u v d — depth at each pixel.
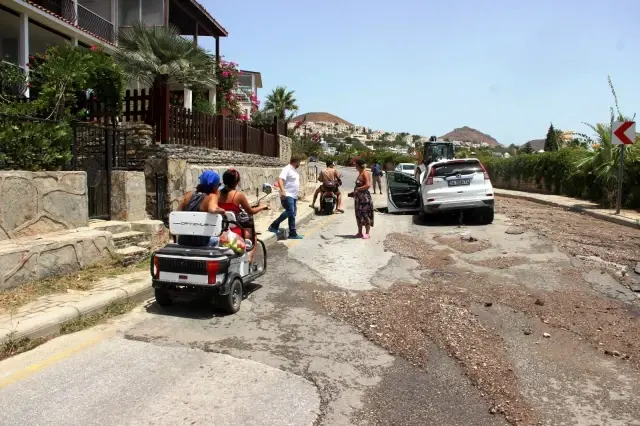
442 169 13.57
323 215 16.67
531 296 6.78
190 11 22.50
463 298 6.66
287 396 4.01
